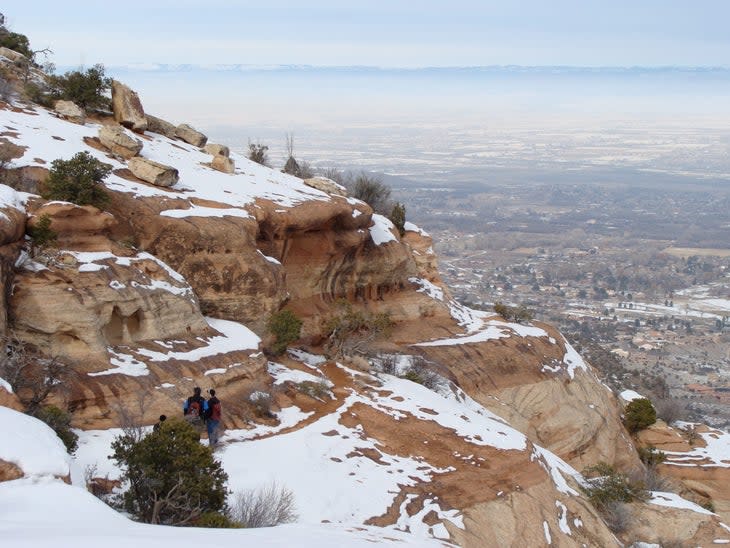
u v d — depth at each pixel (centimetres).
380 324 3412
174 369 2447
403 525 2156
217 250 2939
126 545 1087
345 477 2291
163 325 2573
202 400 2252
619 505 3042
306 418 2606
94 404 2189
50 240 2398
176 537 1216
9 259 2253
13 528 1144
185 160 3638
